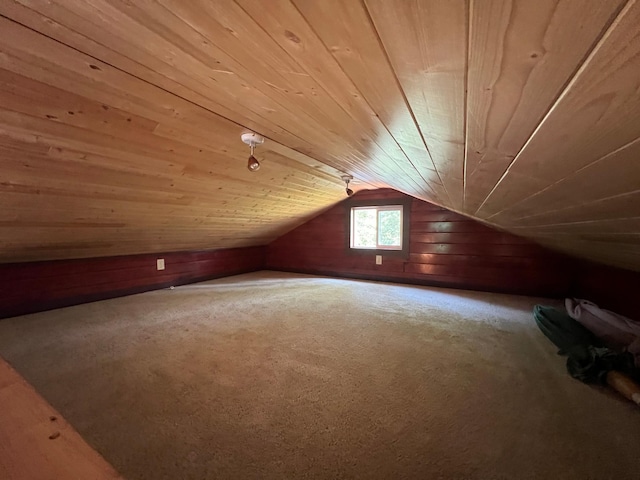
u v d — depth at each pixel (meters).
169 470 1.08
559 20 0.24
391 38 0.36
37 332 2.41
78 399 1.50
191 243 4.13
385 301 3.40
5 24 0.76
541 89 0.36
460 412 1.40
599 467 1.07
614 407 1.41
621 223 0.90
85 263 3.29
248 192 3.09
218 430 1.29
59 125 1.37
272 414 1.39
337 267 4.97
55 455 0.40
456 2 0.26
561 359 1.92
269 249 5.73
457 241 3.95
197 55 0.73
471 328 2.51
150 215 2.80
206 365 1.87
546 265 3.46
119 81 1.11
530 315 2.84
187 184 2.44
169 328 2.53
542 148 0.55
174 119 1.52
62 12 0.69
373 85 0.54
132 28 0.69
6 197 1.79
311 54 0.50
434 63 0.39
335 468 1.09
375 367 1.84
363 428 1.30
